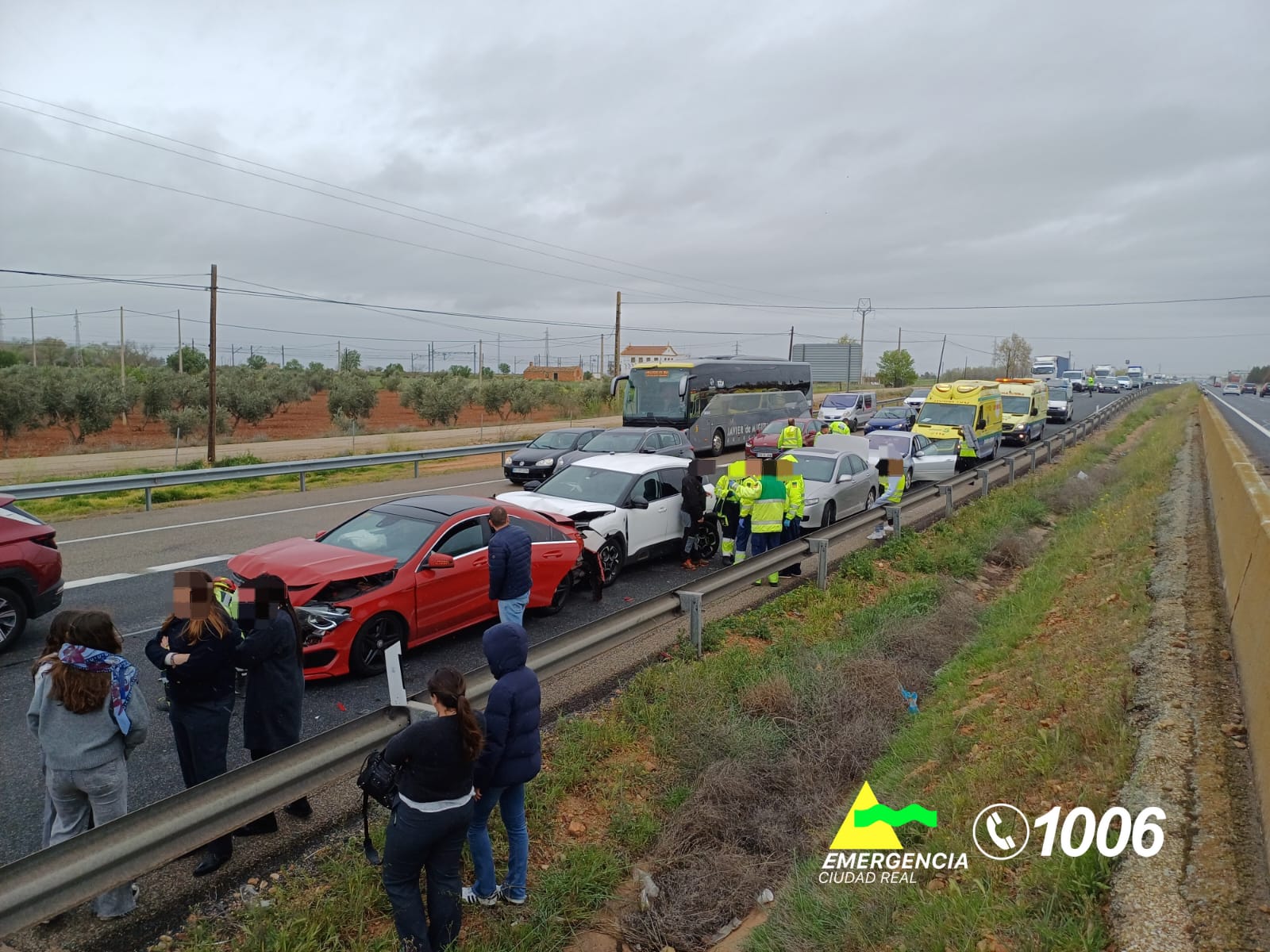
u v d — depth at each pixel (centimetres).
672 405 3067
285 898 461
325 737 485
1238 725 563
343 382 5262
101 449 3250
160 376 4597
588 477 1245
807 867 538
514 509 969
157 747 641
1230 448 1520
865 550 1348
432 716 518
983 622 1080
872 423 3048
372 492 2006
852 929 456
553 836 562
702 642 907
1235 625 733
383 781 405
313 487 2108
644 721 709
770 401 3781
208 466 2603
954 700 781
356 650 762
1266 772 454
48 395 3603
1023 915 418
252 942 415
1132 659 717
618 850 555
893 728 764
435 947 429
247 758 627
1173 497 1602
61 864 361
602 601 1085
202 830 420
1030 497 1938
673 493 1289
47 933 425
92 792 423
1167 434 3131
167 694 483
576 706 753
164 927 439
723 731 677
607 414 6178
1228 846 425
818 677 795
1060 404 4881
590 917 495
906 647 938
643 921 496
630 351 15150
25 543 842
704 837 578
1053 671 761
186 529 1496
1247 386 9681
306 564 767
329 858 504
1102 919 398
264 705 505
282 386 5609
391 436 3988
